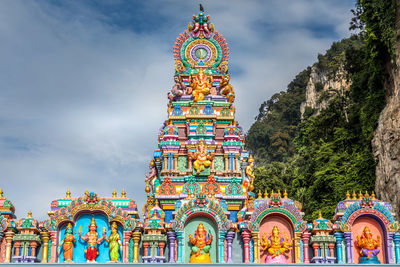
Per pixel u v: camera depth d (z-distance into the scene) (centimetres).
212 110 3497
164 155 3362
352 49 5319
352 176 4550
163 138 3416
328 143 5081
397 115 4131
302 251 2778
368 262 2684
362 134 4794
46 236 2780
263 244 2778
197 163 3291
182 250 2761
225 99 3619
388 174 4128
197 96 3566
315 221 2822
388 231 2723
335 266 2447
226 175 3319
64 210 2788
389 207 2806
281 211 2808
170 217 3120
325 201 4734
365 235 2738
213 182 3186
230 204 3148
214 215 2798
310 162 5241
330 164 4841
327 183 4788
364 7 4544
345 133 4981
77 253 2758
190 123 3462
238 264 2427
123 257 2742
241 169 3453
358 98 5072
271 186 6644
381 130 4316
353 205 2777
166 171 3309
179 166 3375
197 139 3409
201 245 2744
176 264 2411
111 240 2745
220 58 3791
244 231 2791
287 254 2783
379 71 4547
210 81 3659
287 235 2817
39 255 2786
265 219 2847
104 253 2764
